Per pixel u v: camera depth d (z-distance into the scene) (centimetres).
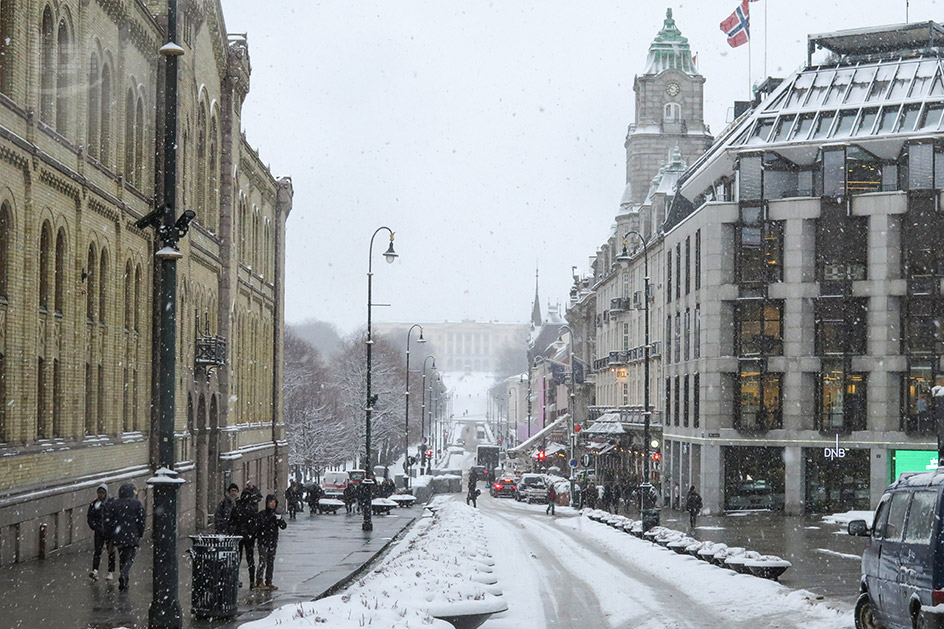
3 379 2439
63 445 2769
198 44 4097
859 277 5625
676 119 9406
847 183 5666
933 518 1455
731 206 5881
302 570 2580
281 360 6169
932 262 5506
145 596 1997
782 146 5816
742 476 5853
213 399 4403
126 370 3375
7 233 2447
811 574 2759
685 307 6438
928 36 6134
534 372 17150
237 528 2180
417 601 1644
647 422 4784
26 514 2480
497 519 5622
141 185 3534
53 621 1702
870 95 5906
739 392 5831
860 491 5616
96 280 3059
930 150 5516
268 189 5778
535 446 12312
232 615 1756
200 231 4166
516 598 2212
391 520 5050
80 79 2925
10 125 2427
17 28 2461
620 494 6638
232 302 4669
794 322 5728
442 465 13288
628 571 2786
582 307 11050
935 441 5419
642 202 9288
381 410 11000
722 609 2028
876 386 5547
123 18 3250
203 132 4266
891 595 1596
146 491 3469
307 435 9488
